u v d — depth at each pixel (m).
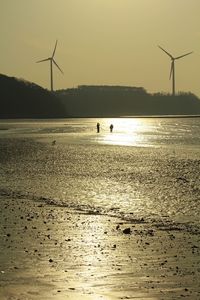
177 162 69.56
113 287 16.08
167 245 22.77
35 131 179.62
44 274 17.53
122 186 46.53
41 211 32.72
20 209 33.38
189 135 161.88
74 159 75.25
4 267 18.44
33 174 56.66
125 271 18.08
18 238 23.91
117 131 190.50
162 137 149.50
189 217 31.34
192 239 24.28
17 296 14.97
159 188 45.06
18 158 77.38
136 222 29.41
